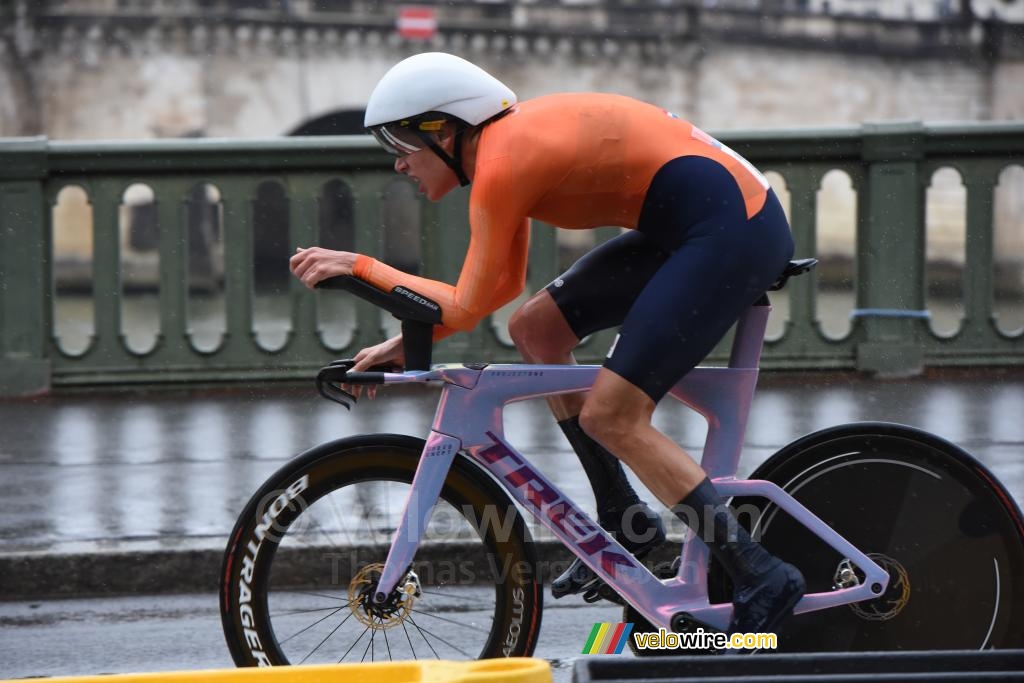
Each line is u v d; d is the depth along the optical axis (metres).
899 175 23.91
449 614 12.97
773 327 41.84
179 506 16.39
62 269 88.06
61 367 24.22
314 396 23.39
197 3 118.25
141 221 92.56
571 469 16.59
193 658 12.41
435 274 24.03
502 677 7.97
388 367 10.37
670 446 9.73
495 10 124.50
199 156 23.94
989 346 24.33
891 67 130.25
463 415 9.95
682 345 9.55
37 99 117.06
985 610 10.48
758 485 10.21
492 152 9.48
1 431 21.06
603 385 9.64
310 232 24.17
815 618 10.46
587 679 7.66
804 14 128.62
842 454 10.52
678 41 127.50
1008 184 98.12
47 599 14.44
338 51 120.88
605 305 10.62
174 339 24.25
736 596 9.86
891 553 10.52
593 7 126.25
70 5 116.44
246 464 18.59
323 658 11.84
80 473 18.17
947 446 10.46
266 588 10.12
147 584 14.60
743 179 9.77
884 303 24.23
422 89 9.62
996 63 129.75
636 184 9.68
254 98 120.06
